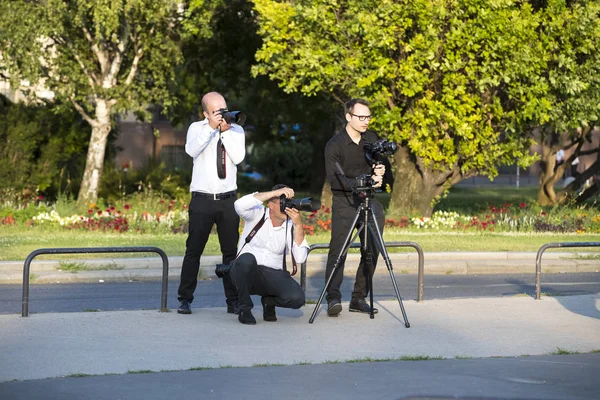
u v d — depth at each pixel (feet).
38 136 283.38
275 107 334.24
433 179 237.66
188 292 92.32
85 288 126.82
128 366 68.18
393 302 101.24
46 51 260.83
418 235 200.64
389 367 68.95
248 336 80.48
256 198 84.84
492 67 217.77
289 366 68.90
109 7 232.12
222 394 60.23
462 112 220.64
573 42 223.10
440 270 153.28
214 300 115.65
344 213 90.02
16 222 212.02
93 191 268.82
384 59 217.36
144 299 115.85
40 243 170.40
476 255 163.43
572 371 67.97
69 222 206.90
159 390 61.16
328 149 89.86
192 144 88.84
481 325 87.20
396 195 241.96
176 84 303.27
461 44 215.31
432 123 225.76
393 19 214.28
